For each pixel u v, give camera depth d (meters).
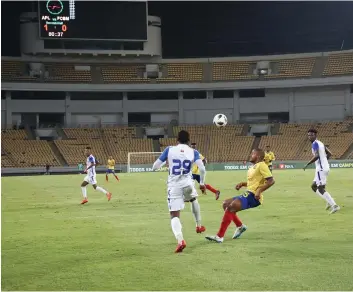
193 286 6.49
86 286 6.59
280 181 28.80
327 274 6.95
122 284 6.65
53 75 62.50
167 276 7.01
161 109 64.44
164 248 9.07
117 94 65.69
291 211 14.38
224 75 64.69
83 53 63.38
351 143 56.91
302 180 29.72
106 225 12.34
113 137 60.28
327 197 13.90
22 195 22.89
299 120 63.94
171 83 63.47
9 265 7.85
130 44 64.81
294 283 6.52
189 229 11.41
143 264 7.77
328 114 63.31
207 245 9.27
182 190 8.98
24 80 60.28
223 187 25.33
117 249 9.04
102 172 54.72
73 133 60.19
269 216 13.33
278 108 64.19
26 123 62.81
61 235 10.80
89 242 9.85
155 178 37.12
